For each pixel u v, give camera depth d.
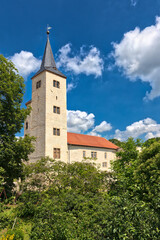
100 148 37.31
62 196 9.98
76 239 6.70
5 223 9.78
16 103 18.38
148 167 8.27
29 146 18.05
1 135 16.56
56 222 7.24
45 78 28.28
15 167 16.98
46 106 27.23
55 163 14.48
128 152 13.55
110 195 9.66
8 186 17.22
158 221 5.55
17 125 18.59
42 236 7.04
